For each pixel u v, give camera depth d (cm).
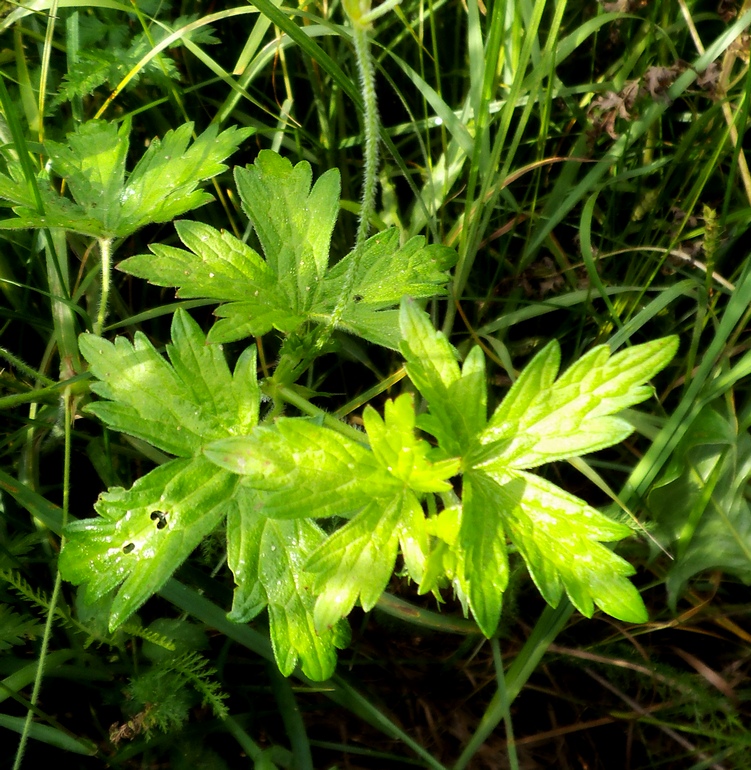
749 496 28
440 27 33
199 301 26
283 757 25
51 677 26
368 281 26
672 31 30
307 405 26
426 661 29
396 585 29
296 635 22
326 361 32
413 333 22
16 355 30
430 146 31
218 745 27
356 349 30
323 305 26
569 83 33
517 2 28
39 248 29
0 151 27
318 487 21
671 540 28
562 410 22
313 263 26
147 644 26
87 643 25
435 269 27
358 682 27
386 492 22
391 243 27
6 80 31
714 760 27
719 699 28
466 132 28
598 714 29
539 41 32
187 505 23
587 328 32
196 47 29
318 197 26
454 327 32
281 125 31
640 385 22
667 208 32
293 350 26
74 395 27
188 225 25
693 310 30
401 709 28
